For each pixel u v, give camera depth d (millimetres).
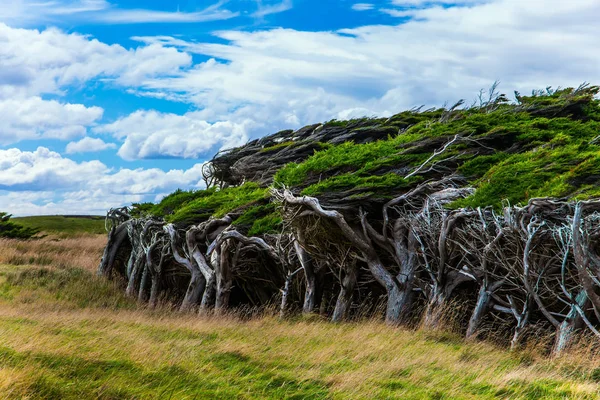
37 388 8227
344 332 15828
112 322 16688
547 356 12906
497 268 15812
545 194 15500
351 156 23344
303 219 18922
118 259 33344
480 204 16312
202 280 25094
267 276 23844
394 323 17375
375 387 9672
